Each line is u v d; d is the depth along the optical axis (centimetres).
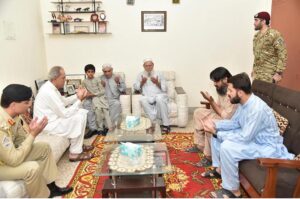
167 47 448
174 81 441
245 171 201
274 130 215
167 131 381
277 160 164
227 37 445
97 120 382
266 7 431
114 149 234
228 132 233
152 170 192
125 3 431
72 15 436
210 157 279
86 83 384
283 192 174
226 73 278
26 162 194
